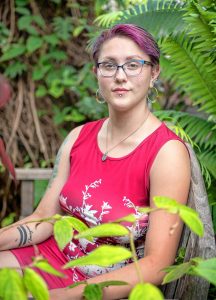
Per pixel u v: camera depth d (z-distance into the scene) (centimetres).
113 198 170
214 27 225
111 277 151
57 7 390
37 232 188
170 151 165
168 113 268
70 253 181
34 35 381
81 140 189
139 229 167
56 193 194
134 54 169
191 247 164
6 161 99
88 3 393
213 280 92
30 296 138
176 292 166
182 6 263
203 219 165
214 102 258
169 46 258
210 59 240
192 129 261
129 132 174
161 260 154
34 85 382
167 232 156
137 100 172
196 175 169
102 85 174
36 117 376
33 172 298
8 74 376
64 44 387
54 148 375
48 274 177
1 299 87
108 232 97
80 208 176
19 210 359
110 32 173
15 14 388
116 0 381
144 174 167
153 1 282
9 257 185
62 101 385
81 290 151
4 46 381
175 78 285
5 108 374
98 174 176
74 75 385
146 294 82
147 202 169
